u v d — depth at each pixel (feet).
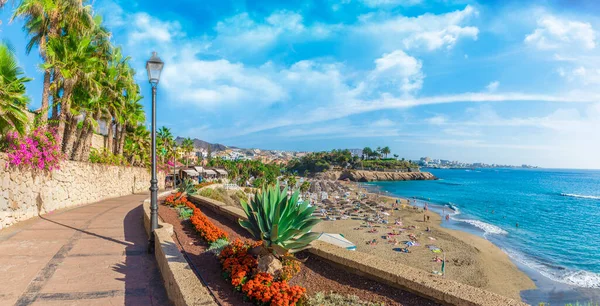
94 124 62.23
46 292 16.21
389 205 207.31
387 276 14.26
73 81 50.70
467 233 125.08
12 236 27.76
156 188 24.98
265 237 16.01
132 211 47.37
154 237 24.12
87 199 61.16
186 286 13.07
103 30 65.77
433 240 109.09
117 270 19.99
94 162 71.36
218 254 19.51
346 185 419.33
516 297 64.03
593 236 124.88
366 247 99.25
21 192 35.19
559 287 69.46
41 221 35.60
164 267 17.79
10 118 31.27
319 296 13.51
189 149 273.33
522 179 616.80
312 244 18.85
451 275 75.82
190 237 25.25
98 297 15.90
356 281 15.10
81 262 21.25
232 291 14.56
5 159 31.60
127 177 97.04
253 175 370.53
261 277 14.28
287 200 16.57
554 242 114.01
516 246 106.83
